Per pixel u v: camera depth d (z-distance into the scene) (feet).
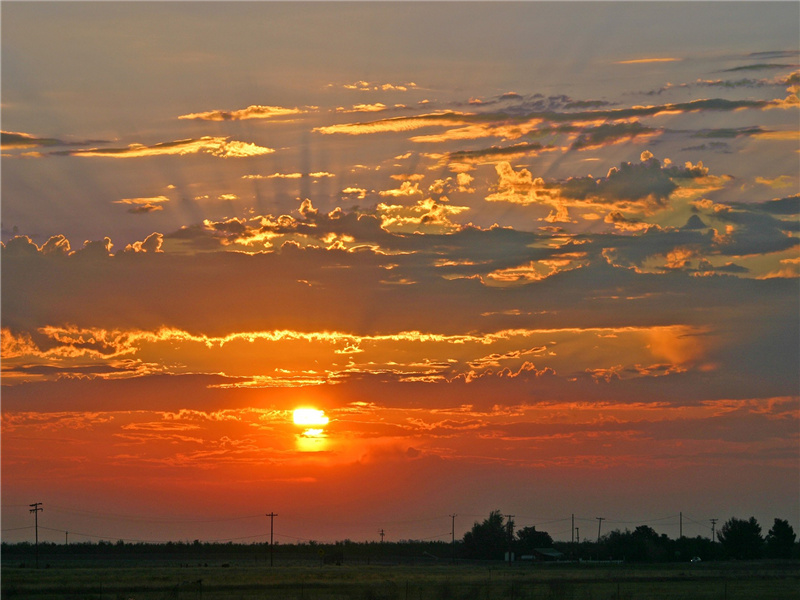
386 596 278.67
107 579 381.40
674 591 313.32
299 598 280.31
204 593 305.53
